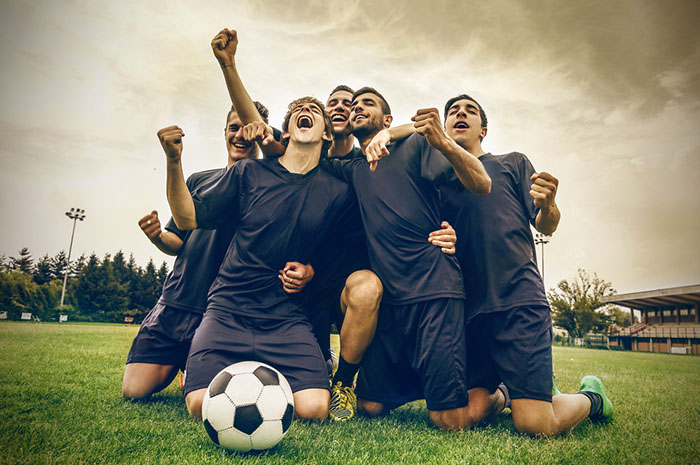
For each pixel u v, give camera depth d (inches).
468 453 85.6
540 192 110.3
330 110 154.9
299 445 88.5
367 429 105.3
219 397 83.5
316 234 127.7
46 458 73.5
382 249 120.3
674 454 90.0
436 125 104.1
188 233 143.2
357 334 118.0
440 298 110.9
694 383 226.5
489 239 117.6
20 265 1526.8
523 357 106.3
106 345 314.8
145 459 74.9
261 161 132.2
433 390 109.0
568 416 105.6
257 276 120.7
